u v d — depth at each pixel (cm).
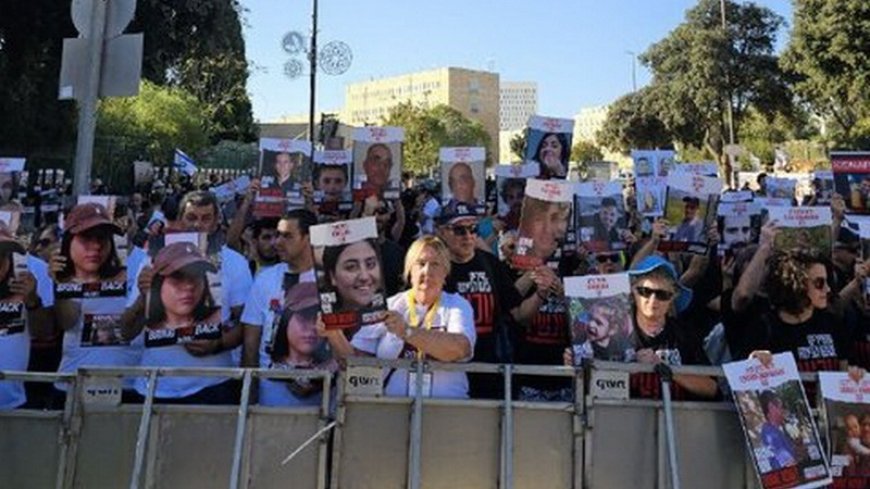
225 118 5525
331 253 367
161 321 415
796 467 372
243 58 3706
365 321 366
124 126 3002
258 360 436
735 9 4666
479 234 680
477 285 500
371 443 376
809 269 452
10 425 371
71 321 439
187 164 2439
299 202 766
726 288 550
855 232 582
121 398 378
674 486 368
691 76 4625
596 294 420
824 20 3212
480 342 491
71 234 436
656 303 428
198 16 2158
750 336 462
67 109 2234
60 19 1948
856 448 384
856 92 3219
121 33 551
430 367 383
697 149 5297
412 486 361
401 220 799
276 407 373
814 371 438
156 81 2502
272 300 434
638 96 5184
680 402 387
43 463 369
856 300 504
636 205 850
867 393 390
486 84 14075
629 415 383
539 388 486
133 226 672
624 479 379
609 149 5788
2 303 424
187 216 486
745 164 4375
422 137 6353
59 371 438
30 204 921
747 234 743
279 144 768
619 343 414
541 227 515
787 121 4841
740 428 388
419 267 417
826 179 1050
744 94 4656
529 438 377
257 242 621
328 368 413
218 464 369
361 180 783
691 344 439
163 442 369
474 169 748
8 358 424
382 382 380
